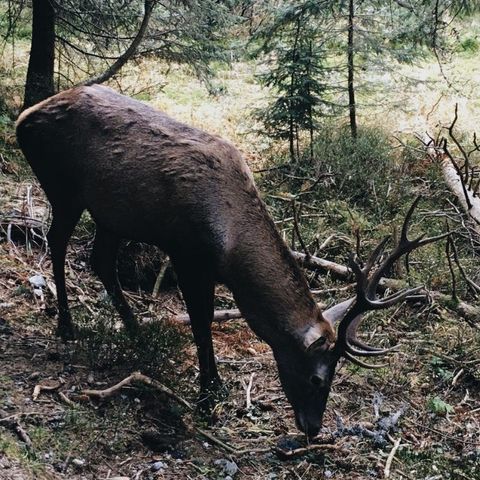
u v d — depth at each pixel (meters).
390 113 10.69
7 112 8.90
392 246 7.21
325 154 8.57
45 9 8.59
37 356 4.91
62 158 4.98
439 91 11.64
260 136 9.77
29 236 6.43
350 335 4.61
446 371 5.79
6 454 3.88
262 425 4.96
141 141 4.78
